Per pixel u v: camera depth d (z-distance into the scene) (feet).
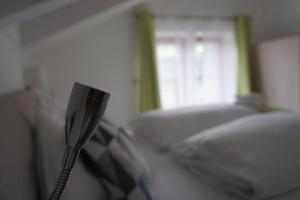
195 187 2.82
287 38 8.56
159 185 2.85
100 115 0.99
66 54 7.65
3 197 1.51
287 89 8.70
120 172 2.16
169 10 8.80
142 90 8.23
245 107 5.68
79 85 0.98
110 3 5.62
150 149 4.51
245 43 9.77
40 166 1.73
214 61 9.80
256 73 10.14
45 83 5.93
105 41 8.08
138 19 8.37
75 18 5.60
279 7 10.37
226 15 9.76
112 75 8.27
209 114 5.06
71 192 1.60
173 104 9.33
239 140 2.90
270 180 2.39
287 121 3.33
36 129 2.05
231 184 2.59
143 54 8.14
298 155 2.73
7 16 2.72
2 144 1.74
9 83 3.80
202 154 3.07
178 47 9.16
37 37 5.59
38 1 2.80
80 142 1.01
